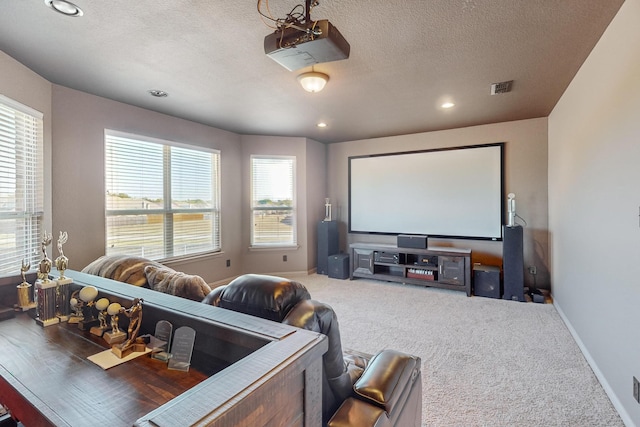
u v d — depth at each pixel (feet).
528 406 6.28
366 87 10.07
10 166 7.71
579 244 8.91
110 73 8.89
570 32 6.90
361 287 15.33
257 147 17.03
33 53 7.66
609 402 6.40
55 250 9.45
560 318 11.09
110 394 3.00
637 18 5.46
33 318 5.02
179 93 10.52
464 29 6.76
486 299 13.38
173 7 5.96
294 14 6.03
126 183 11.75
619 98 6.21
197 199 14.64
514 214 13.64
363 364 5.02
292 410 2.58
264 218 17.43
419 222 16.56
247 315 3.56
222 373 2.34
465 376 7.39
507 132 14.46
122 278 6.99
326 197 19.15
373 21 6.44
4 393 3.24
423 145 16.42
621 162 6.09
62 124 9.69
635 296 5.53
